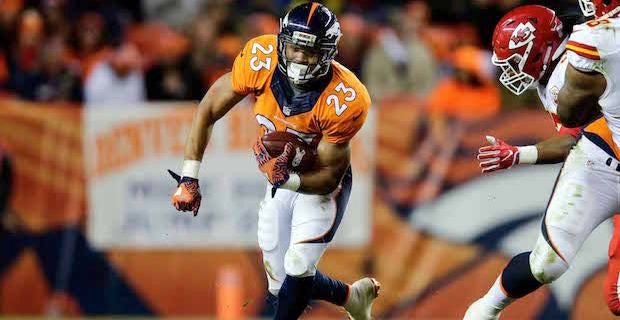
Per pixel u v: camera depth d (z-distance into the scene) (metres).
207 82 36.72
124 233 33.50
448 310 32.53
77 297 33.72
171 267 33.41
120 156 33.41
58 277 33.72
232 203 33.06
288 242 22.69
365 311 24.09
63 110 33.59
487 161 21.81
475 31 38.12
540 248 21.08
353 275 32.75
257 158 21.19
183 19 42.22
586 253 31.84
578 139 21.22
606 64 19.70
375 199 32.69
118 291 33.59
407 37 37.28
